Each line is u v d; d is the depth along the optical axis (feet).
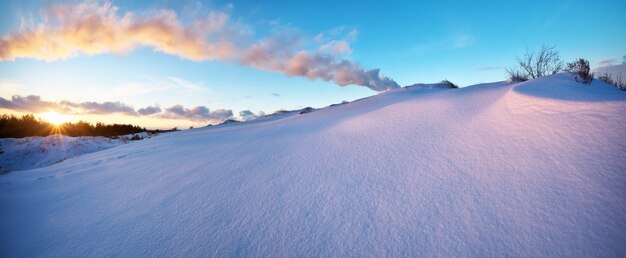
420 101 18.62
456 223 6.41
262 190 9.89
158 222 8.52
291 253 6.25
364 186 8.87
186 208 9.30
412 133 12.85
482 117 12.38
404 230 6.48
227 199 9.56
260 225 7.54
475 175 8.18
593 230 5.54
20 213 10.71
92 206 10.79
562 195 6.62
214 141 25.59
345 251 6.10
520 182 7.40
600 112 9.61
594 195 6.40
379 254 5.89
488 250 5.54
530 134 9.62
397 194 8.04
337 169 10.69
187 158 18.20
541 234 5.69
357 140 13.85
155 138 43.52
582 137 8.60
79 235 8.30
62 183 15.34
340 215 7.47
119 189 12.77
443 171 8.80
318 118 26.78
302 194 9.05
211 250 6.68
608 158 7.46
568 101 11.01
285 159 13.24
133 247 7.23
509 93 14.03
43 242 8.09
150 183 13.07
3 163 29.07
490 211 6.58
